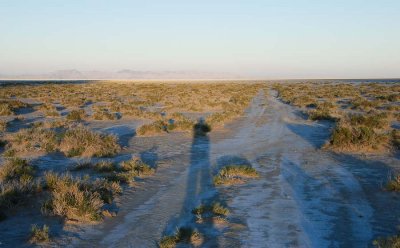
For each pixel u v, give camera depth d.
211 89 68.75
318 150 15.82
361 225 8.05
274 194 10.15
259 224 8.13
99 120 25.64
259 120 25.97
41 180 11.04
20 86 75.62
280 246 7.09
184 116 26.77
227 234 7.63
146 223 8.25
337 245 7.13
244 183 11.18
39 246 7.12
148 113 27.58
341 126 16.59
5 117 26.84
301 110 32.53
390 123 23.42
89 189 9.57
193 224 8.16
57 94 52.41
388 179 11.08
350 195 10.00
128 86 81.38
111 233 7.75
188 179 11.65
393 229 7.82
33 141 16.56
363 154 14.80
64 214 8.51
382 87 67.06
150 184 11.11
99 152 14.55
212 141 18.14
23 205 9.02
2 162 13.26
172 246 7.08
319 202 9.50
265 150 16.00
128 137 18.98
